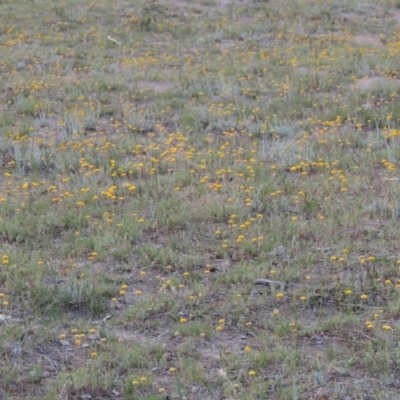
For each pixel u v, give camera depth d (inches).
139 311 358.0
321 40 952.3
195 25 1025.5
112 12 1099.9
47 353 329.7
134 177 531.2
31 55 883.4
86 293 369.7
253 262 403.5
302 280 385.1
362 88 731.4
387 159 550.6
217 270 398.9
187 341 335.0
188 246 423.8
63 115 675.4
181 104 705.6
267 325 346.6
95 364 317.4
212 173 530.0
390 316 349.7
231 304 363.6
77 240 428.8
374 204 464.4
